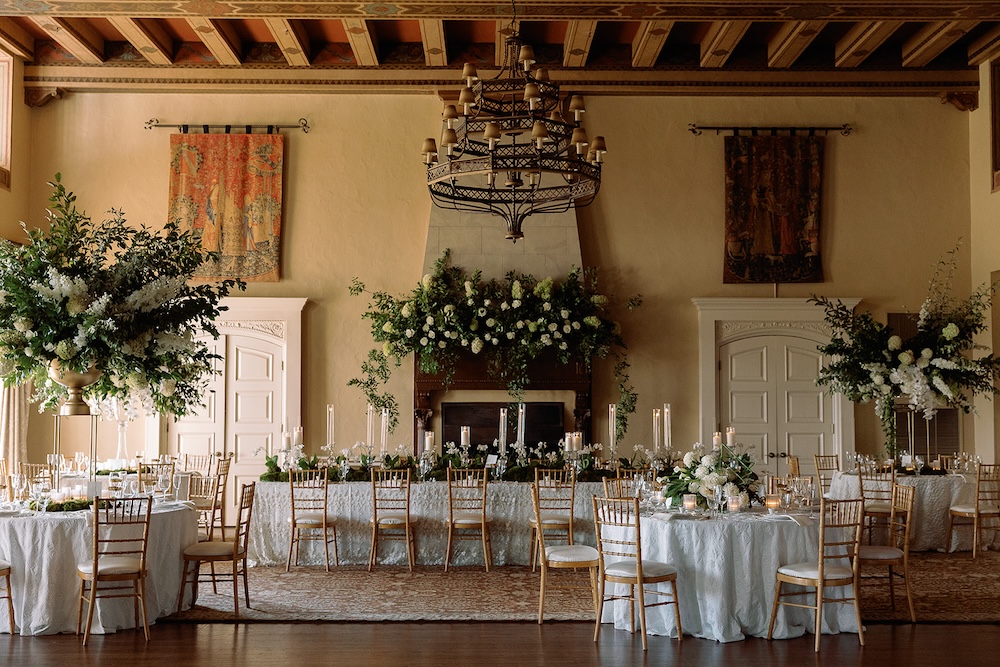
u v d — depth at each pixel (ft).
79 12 32.12
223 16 32.71
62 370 21.27
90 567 20.62
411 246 40.63
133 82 39.91
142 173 40.50
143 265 22.24
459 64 40.11
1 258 21.61
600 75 40.19
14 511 22.30
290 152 40.93
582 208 40.81
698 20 33.53
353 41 37.35
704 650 19.97
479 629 21.86
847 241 40.88
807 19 32.96
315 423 40.14
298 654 19.62
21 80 39.42
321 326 40.42
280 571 28.91
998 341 39.58
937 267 40.81
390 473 30.35
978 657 19.40
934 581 27.27
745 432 40.55
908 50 39.52
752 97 41.11
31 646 20.17
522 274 39.68
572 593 25.72
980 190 40.19
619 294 40.63
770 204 40.75
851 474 33.53
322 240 40.65
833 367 35.40
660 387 40.42
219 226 40.34
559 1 31.83
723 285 40.78
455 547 30.04
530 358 39.27
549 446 39.73
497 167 22.34
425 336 38.06
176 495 25.79
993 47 38.27
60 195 22.48
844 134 41.11
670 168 41.01
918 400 33.81
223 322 40.11
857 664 18.89
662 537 21.40
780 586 20.81
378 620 22.68
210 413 40.14
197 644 20.40
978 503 31.32
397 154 40.98
